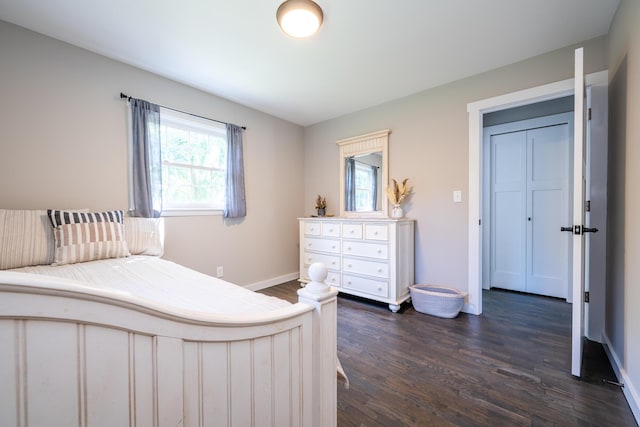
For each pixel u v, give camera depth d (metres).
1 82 1.85
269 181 3.64
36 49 1.97
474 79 2.57
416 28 1.91
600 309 2.00
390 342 2.04
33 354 0.41
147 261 1.95
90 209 2.20
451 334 2.17
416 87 2.83
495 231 3.52
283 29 1.81
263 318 0.75
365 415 1.31
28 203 1.94
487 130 3.54
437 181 2.81
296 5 1.63
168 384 0.58
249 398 0.75
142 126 2.43
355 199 3.49
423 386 1.53
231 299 1.21
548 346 1.97
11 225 1.71
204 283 1.46
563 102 3.08
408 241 2.87
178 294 1.27
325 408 0.96
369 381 1.57
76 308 0.45
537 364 1.74
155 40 2.06
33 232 1.76
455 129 2.69
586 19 1.82
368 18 1.80
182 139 2.82
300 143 4.08
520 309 2.75
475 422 1.27
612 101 1.82
